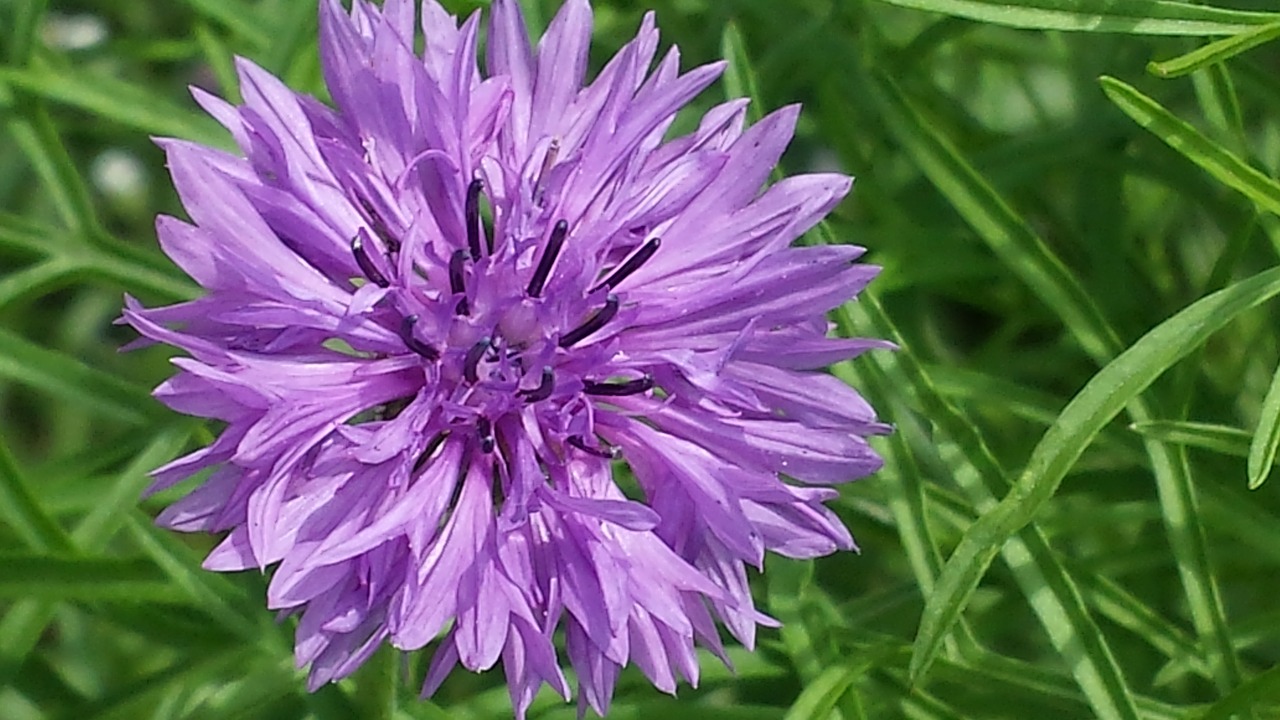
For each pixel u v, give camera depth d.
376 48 0.22
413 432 0.21
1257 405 0.28
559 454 0.22
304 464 0.21
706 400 0.22
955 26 0.27
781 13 0.27
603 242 0.22
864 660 0.24
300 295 0.21
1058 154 0.27
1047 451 0.23
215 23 0.29
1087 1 0.24
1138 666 0.27
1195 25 0.24
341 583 0.21
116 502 0.24
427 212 0.22
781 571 0.25
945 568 0.23
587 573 0.21
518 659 0.22
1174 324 0.23
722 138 0.22
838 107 0.26
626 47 0.22
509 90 0.22
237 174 0.21
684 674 0.22
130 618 0.24
